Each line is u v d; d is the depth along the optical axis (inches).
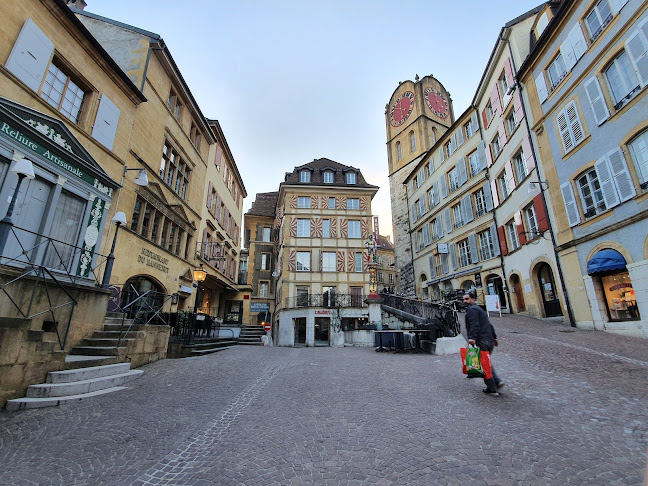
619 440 147.8
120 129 474.3
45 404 205.0
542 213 603.2
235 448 151.6
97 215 418.0
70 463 137.6
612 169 454.0
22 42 334.0
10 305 250.2
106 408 206.7
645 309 405.7
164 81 603.5
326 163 1311.5
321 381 284.2
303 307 967.6
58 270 356.8
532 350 356.5
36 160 333.4
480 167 892.0
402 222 1432.1
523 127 664.4
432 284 1122.0
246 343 730.8
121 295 456.1
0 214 299.7
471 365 223.1
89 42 416.8
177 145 646.5
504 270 772.6
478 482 116.6
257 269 1336.1
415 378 280.7
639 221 416.2
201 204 764.6
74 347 305.6
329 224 1151.0
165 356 391.5
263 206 1514.5
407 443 151.6
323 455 142.4
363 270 1117.1
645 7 410.0
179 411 203.9
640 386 222.7
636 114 421.4
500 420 175.2
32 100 344.8
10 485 120.0
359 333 698.8
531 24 698.8
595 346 360.5
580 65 514.0
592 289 492.1
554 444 145.4
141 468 133.6
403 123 1552.7
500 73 775.1
